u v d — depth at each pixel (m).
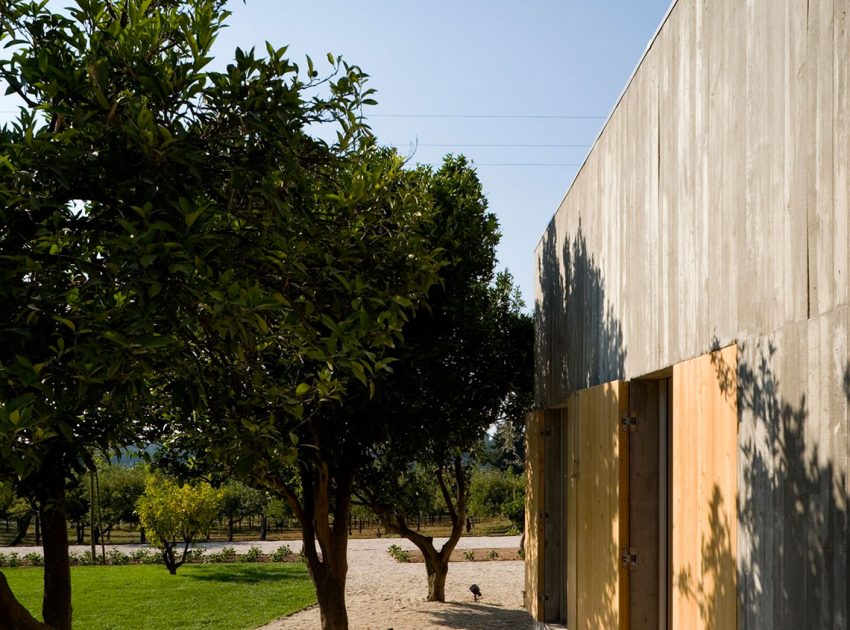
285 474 12.08
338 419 10.12
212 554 25.61
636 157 5.67
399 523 15.51
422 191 7.63
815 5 2.93
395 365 10.45
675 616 4.50
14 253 3.63
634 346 5.64
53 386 3.53
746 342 3.56
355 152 5.30
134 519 35.19
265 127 4.00
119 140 3.74
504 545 27.64
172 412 6.44
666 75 4.92
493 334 12.67
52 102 3.85
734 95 3.77
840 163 2.73
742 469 3.57
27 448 3.27
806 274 2.98
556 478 10.29
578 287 7.99
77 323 3.47
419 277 5.46
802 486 2.99
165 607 16.48
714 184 4.03
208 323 3.97
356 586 18.31
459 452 13.52
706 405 4.03
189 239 3.54
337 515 11.02
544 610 10.02
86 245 3.90
